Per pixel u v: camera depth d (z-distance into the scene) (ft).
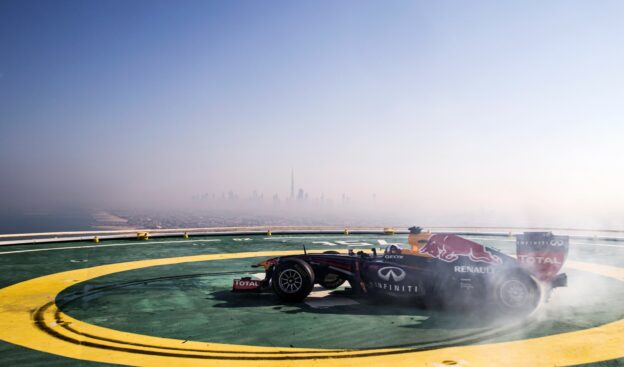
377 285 25.75
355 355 17.04
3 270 37.81
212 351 17.44
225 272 37.04
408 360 16.46
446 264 24.68
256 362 16.28
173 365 15.94
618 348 17.76
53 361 16.31
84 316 22.88
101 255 47.88
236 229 74.59
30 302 26.09
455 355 17.01
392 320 22.20
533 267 24.59
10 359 16.52
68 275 35.45
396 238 72.13
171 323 21.54
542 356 16.85
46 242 59.93
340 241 65.92
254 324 21.42
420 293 24.89
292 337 19.36
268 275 28.22
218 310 24.22
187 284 31.83
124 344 18.28
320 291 29.66
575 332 20.06
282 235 77.10
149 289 30.01
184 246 57.26
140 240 65.26
